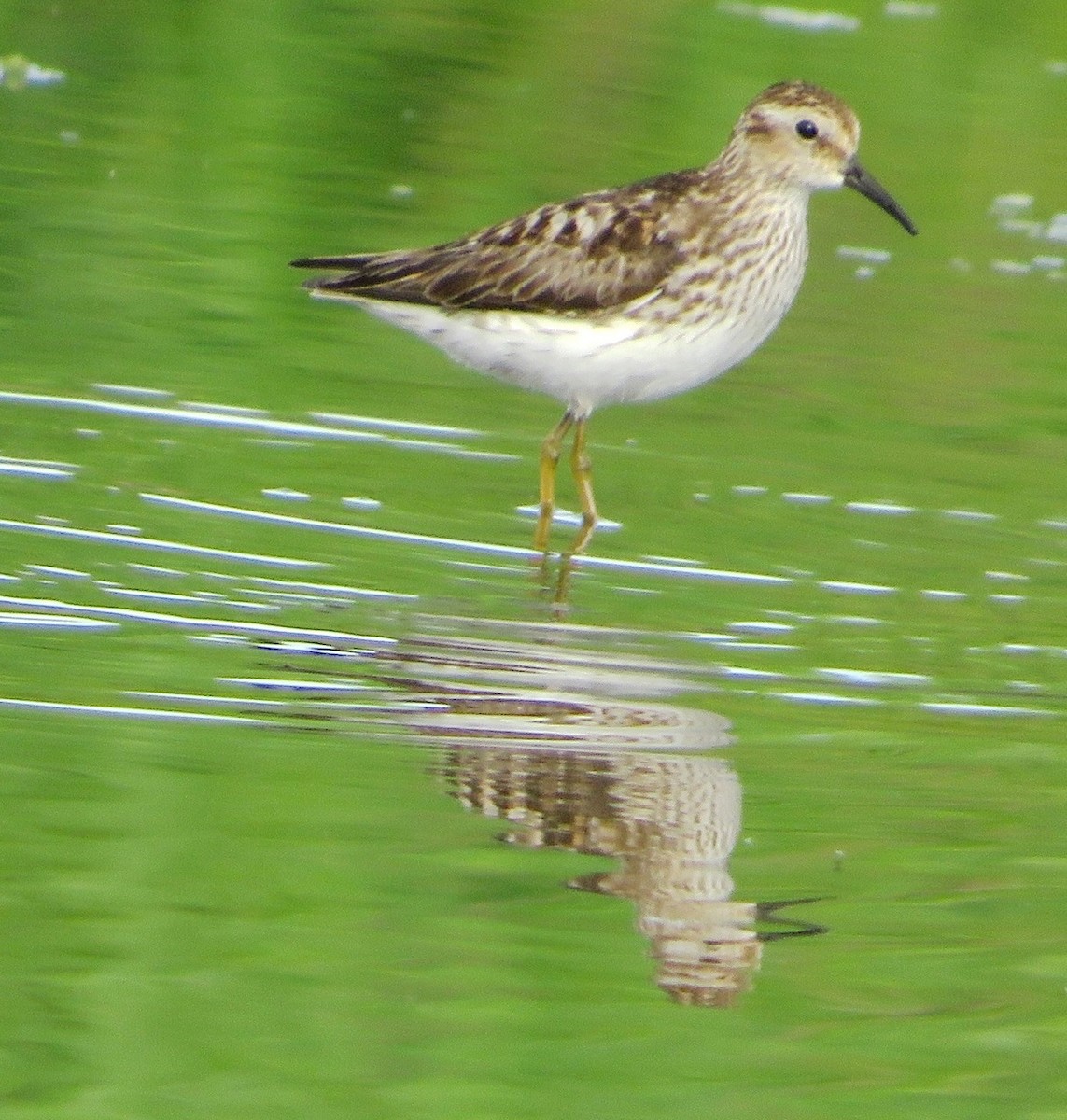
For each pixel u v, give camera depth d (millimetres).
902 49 26906
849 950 8438
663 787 9773
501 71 25641
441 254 14672
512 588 12602
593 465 15195
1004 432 16297
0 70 24094
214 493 13836
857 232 21516
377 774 9742
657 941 8359
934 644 12039
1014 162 23656
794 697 11094
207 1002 7785
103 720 10172
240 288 18250
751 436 15977
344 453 14906
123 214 19938
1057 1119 7250
